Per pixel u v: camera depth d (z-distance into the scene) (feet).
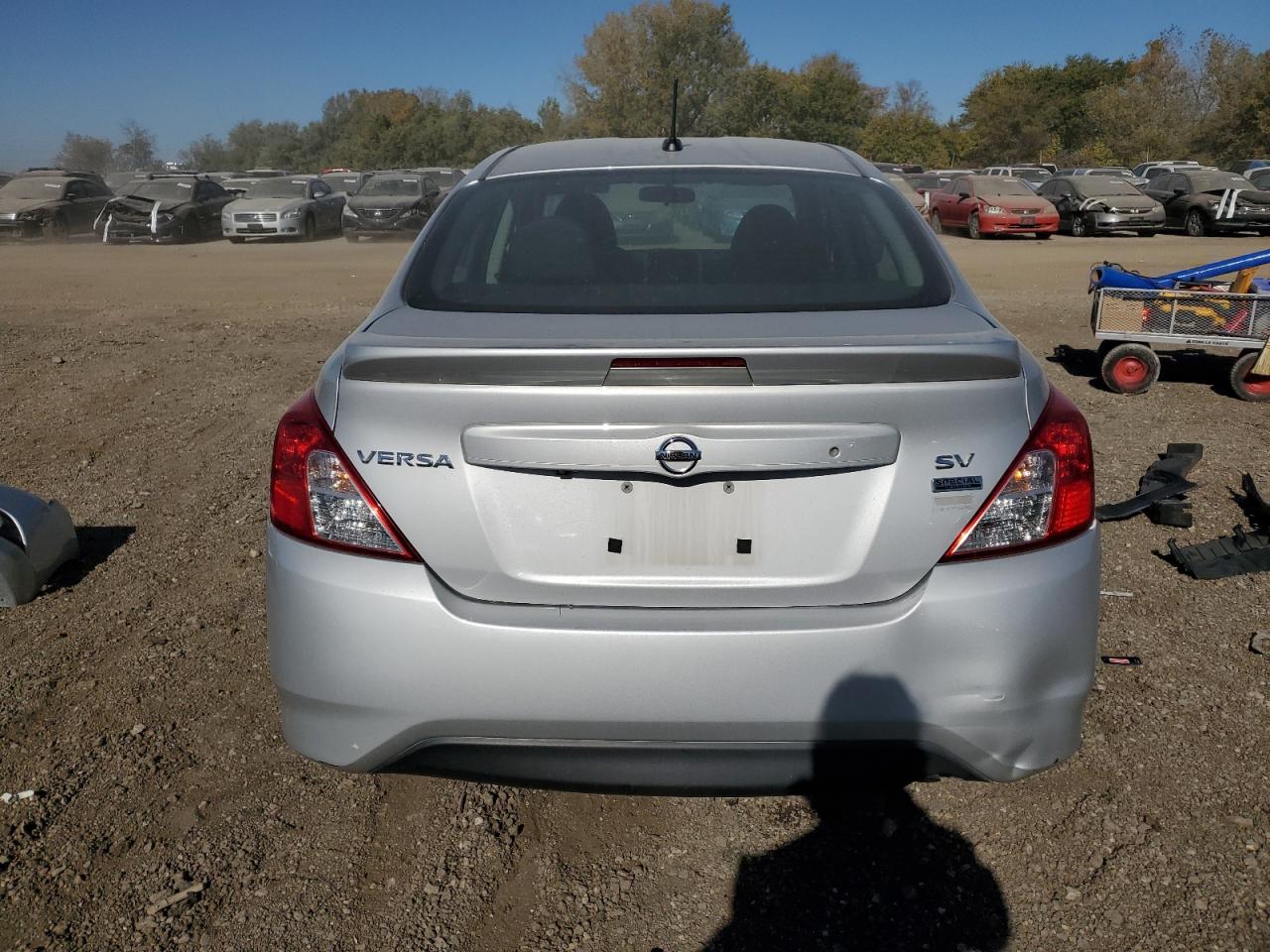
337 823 9.12
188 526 16.20
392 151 276.82
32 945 7.70
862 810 9.24
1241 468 18.63
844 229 9.45
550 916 8.05
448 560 7.24
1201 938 7.65
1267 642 11.73
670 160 10.69
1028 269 54.95
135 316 38.58
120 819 9.11
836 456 7.00
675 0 196.03
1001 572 7.16
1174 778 9.46
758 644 7.03
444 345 7.29
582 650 7.07
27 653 12.05
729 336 7.45
